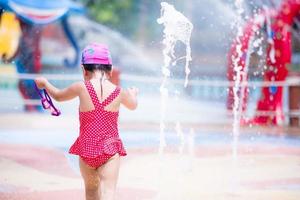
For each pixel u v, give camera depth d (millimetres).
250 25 17703
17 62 22500
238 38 17375
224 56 39062
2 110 23062
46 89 5770
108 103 5578
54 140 13805
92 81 5645
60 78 22172
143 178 8742
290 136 15859
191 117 22750
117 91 5676
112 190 5273
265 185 8297
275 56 18859
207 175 9031
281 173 9352
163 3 8078
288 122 19875
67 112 22969
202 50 39438
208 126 18719
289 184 8391
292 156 11398
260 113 19188
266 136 15789
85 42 36875
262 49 19000
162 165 9977
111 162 5355
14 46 22141
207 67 39156
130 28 40125
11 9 20688
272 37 18453
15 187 7977
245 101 19297
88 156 5348
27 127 17250
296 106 19625
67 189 7855
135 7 40312
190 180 8617
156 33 40469
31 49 22312
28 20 20953
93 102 5535
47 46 33875
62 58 33719
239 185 8273
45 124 18047
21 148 12117
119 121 20172
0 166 9750
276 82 19016
